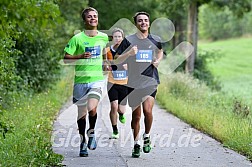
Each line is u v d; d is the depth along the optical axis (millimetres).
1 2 10234
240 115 25391
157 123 25453
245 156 17672
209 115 24781
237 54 122750
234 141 19094
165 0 49844
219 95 38969
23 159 14750
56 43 39375
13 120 21516
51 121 24547
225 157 17422
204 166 16031
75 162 16203
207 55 53562
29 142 17266
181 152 18219
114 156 17281
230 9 50312
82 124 17125
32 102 29078
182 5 48875
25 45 34219
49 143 18078
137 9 57062
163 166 15930
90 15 16766
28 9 10445
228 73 92000
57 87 39625
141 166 15883
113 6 56562
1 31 11352
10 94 25359
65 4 50281
